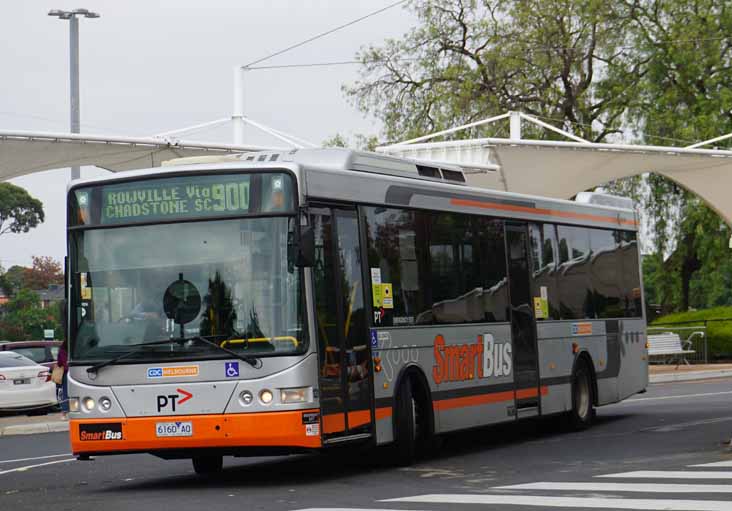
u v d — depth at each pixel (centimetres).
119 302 1399
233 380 1347
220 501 1238
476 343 1741
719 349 4278
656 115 4753
